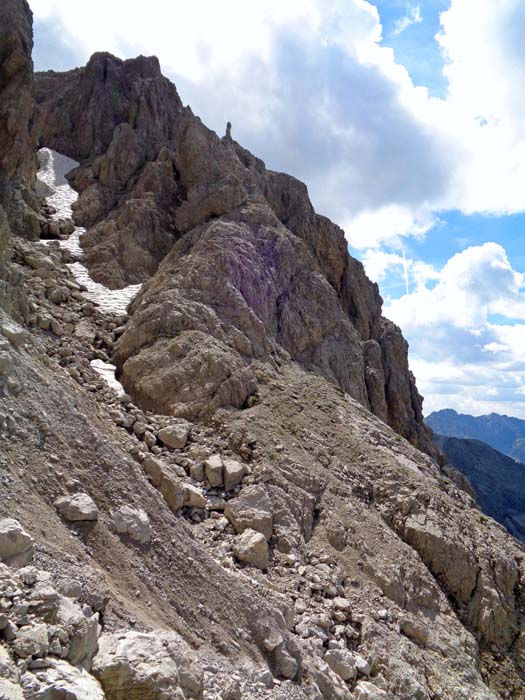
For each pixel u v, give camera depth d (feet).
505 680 38.29
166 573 26.16
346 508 43.37
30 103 77.20
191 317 57.52
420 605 39.04
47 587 17.78
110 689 16.51
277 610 29.09
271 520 38.17
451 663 35.24
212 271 64.08
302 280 79.82
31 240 72.38
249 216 78.95
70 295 63.67
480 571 44.42
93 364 53.16
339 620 33.09
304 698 24.63
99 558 23.65
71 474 26.53
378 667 31.27
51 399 29.66
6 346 29.91
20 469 24.47
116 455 30.07
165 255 76.74
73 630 16.71
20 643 15.20
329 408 57.36
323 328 78.54
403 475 49.88
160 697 16.62
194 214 79.66
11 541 19.11
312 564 37.45
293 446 47.39
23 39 76.84
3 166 74.18
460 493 61.11
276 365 62.90
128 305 66.39
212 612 25.95
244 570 33.35
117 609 20.75
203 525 36.60
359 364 82.43
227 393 50.67
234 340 58.59
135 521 26.66
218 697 20.01
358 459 50.19
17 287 51.29
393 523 45.57
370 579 38.42
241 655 24.72
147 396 50.01
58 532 22.71
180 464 41.75
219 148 87.71
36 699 13.56
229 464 42.11
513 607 44.45
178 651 19.83
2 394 27.07
